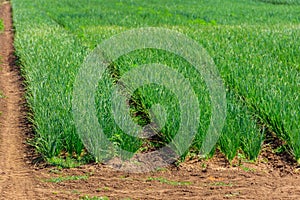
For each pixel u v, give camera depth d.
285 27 23.70
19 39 19.81
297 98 10.52
